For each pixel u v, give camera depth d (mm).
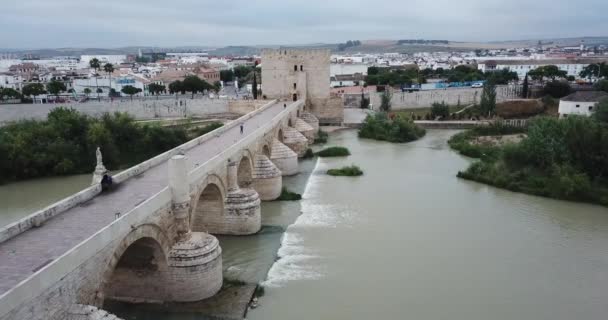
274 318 27875
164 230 27656
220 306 28641
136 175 34125
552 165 54781
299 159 71375
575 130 56281
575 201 50594
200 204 39812
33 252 20578
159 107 97625
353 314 28609
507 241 39719
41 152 64750
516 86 138750
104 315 19484
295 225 43094
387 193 53344
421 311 29141
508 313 29062
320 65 100500
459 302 30188
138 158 72750
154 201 26156
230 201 39688
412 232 41594
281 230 41844
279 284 32062
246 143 45438
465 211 47250
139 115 95500
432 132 97000
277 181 50625
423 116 113188
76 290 19641
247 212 39844
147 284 28734
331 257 36406
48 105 86188
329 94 102438
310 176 61094
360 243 39094
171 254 28266
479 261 35938
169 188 28250
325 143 84938
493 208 48219
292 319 27828
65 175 65312
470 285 32344
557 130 58500
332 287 31797
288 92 100188
